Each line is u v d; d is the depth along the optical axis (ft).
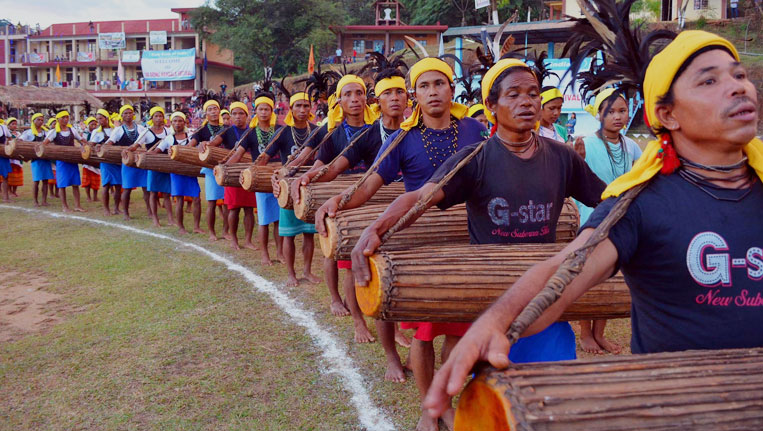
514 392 4.19
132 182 33.47
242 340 14.84
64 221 33.37
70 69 184.85
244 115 26.48
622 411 4.16
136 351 14.23
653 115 5.16
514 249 8.78
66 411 11.32
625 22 5.89
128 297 18.78
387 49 139.03
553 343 8.89
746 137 4.75
